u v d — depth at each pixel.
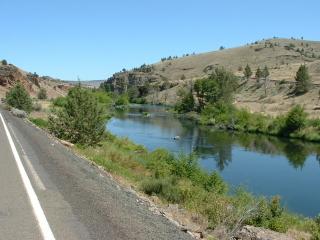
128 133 66.38
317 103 114.69
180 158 26.23
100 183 11.94
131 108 155.50
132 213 8.59
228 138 69.00
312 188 33.94
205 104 123.25
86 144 27.58
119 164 23.67
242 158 48.12
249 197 17.16
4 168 12.75
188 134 70.81
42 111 64.94
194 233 9.07
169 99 198.50
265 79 155.12
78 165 15.25
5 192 9.43
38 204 8.46
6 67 126.75
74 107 29.50
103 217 7.82
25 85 129.12
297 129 76.31
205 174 25.27
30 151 17.30
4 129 26.98
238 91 160.88
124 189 12.70
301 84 131.25
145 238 6.82
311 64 183.12
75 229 6.86
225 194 22.70
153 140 58.25
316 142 70.19
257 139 70.31
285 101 128.00
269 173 39.72
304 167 44.06
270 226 13.59
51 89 162.12
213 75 136.50
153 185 15.84
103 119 30.41
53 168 13.46
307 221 18.12
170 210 12.42
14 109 49.41
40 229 6.76
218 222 11.44
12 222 7.09
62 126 29.50
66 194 9.62
